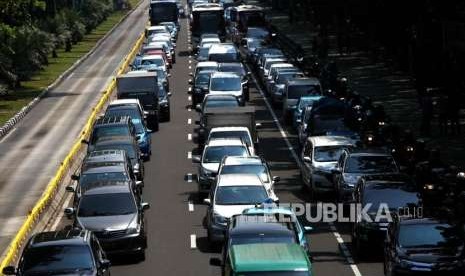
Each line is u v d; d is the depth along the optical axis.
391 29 100.44
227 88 85.19
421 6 84.25
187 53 143.25
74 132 81.06
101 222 40.09
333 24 137.75
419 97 76.38
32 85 113.94
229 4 197.00
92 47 164.75
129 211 41.03
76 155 65.31
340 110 65.25
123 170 48.69
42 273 31.97
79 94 107.19
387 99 88.06
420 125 72.00
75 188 50.84
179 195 54.69
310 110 67.06
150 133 71.25
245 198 42.75
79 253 32.72
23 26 126.56
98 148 58.03
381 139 61.28
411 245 34.25
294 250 28.95
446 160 58.72
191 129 79.38
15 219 49.91
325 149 53.22
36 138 78.69
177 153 68.81
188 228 46.41
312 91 80.50
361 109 69.94
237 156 52.78
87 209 41.09
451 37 79.31
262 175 49.44
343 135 59.34
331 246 42.09
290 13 179.88
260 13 150.12
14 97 103.94
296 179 58.19
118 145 57.97
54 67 133.75
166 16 167.00
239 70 95.56
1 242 45.03
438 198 46.16
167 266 39.22
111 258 40.31
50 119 89.31
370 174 46.34
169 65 121.69
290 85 80.88
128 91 78.56
